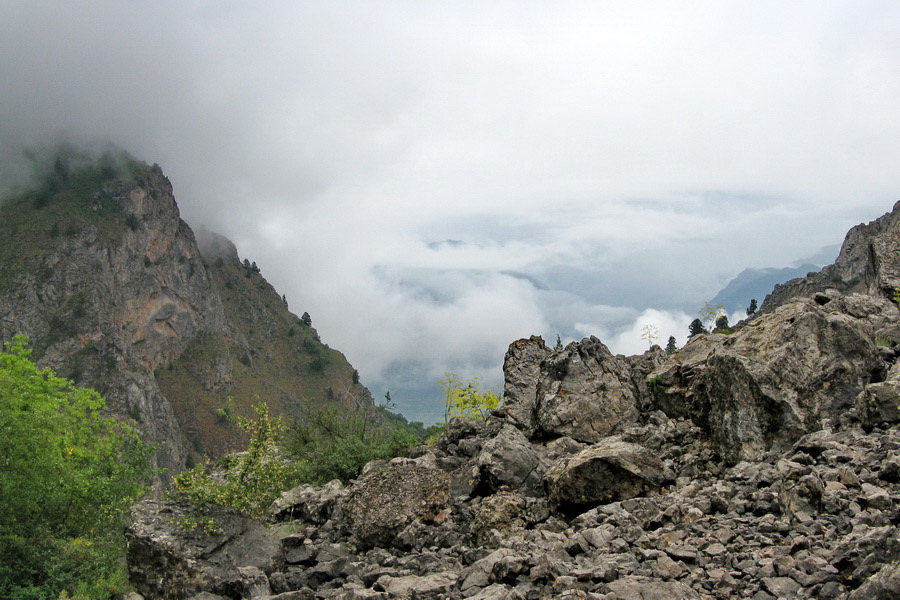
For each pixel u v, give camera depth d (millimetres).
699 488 12539
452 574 10484
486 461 14422
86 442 20000
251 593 10625
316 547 12594
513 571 9758
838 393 14430
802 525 10031
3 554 12406
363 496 13664
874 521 9562
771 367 14430
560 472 13250
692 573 9367
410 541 12711
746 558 9531
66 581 12078
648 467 13117
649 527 11305
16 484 13180
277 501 15508
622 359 19438
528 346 20562
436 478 13891
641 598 8586
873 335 17094
